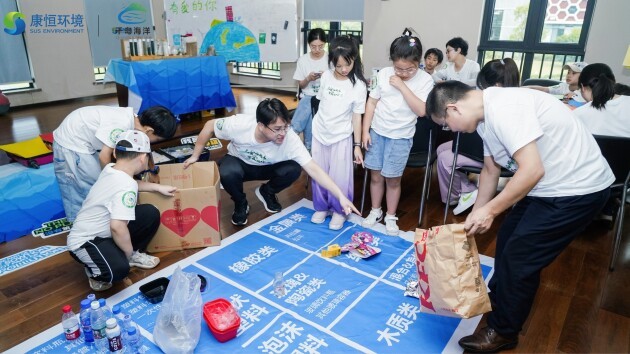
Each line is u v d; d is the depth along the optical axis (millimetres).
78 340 1637
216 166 2379
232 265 2131
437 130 2443
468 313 1408
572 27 4238
